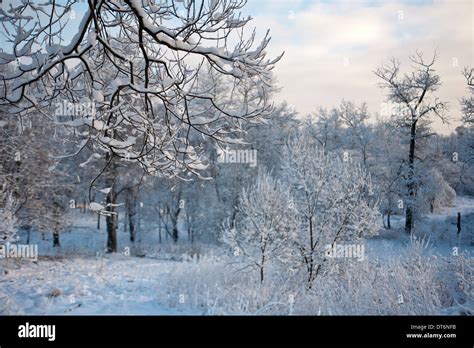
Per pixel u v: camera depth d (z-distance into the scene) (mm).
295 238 8531
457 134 25656
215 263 9672
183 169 4680
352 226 8531
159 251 21078
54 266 12750
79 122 3598
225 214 21453
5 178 13375
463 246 18547
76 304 7531
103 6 4180
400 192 23766
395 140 26219
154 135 4316
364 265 8195
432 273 7078
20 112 4184
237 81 4227
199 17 3600
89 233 29406
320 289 7434
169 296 8242
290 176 9164
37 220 16203
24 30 3691
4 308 6613
